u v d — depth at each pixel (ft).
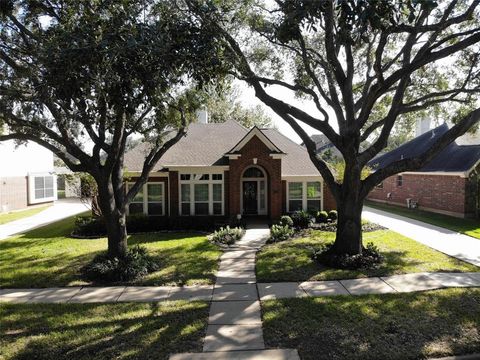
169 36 20.93
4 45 30.01
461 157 71.67
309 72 39.73
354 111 39.37
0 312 26.09
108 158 36.32
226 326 23.25
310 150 41.14
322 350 20.03
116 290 30.78
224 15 33.32
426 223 62.59
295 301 27.20
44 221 75.15
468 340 20.74
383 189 100.27
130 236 55.21
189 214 66.39
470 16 31.83
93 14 24.22
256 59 42.93
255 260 40.06
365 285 30.58
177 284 32.09
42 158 105.91
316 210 65.77
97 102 21.38
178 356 19.61
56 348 20.72
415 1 16.88
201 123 78.84
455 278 31.89
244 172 70.69
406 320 23.43
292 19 21.48
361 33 19.25
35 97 22.97
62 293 30.25
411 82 44.86
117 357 19.63
